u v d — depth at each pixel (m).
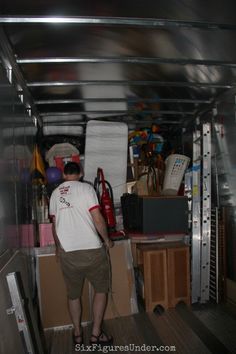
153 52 2.08
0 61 1.65
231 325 2.79
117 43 1.94
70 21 1.62
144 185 3.85
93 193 2.49
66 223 2.46
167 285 3.21
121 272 3.15
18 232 2.01
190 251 3.42
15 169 1.99
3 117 1.67
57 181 3.49
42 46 1.94
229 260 3.24
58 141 3.95
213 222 3.34
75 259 2.42
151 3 1.51
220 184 3.33
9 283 1.50
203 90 2.84
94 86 2.67
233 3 1.52
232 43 1.96
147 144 3.96
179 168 3.64
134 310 3.12
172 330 2.73
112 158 3.87
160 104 3.28
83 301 2.97
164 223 3.46
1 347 1.25
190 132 3.88
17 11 1.56
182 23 1.70
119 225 3.90
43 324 2.88
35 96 2.89
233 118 2.89
